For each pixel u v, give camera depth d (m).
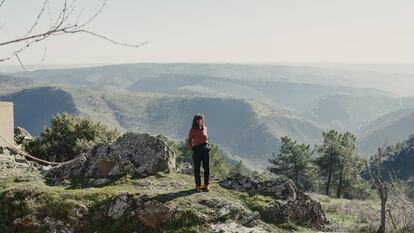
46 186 14.38
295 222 13.62
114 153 16.09
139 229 12.07
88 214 12.62
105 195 13.11
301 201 14.07
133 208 12.48
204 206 12.61
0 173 15.88
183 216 12.07
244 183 15.09
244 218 12.52
